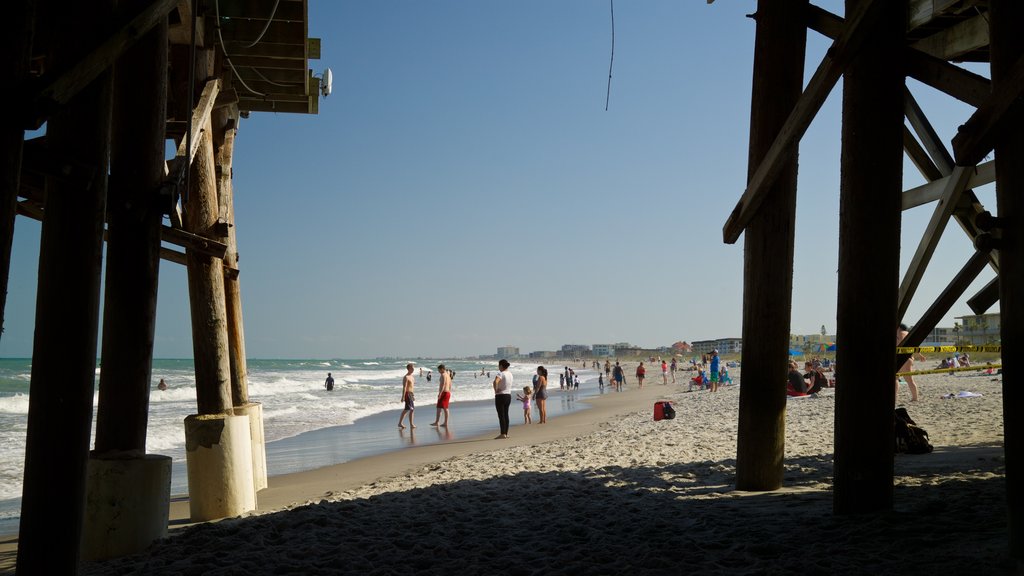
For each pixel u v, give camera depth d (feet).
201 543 15.12
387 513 18.30
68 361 9.72
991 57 9.65
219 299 19.93
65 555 9.77
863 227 12.85
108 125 10.25
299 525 16.75
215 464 19.04
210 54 21.16
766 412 17.44
